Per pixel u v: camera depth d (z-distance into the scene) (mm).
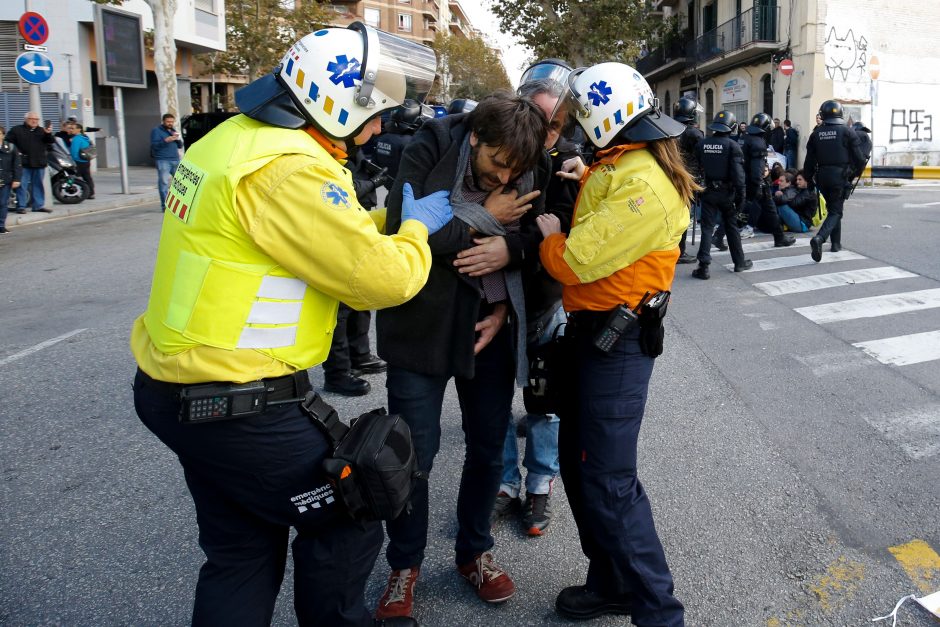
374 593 2791
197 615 1903
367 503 1842
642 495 2400
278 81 1777
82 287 7973
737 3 25750
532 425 3160
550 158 2564
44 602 2719
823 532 3143
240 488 1804
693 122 9188
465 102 5320
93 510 3375
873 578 2818
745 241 10883
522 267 2477
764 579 2828
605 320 2305
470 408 2619
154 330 1761
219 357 1689
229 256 1675
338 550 1948
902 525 3182
